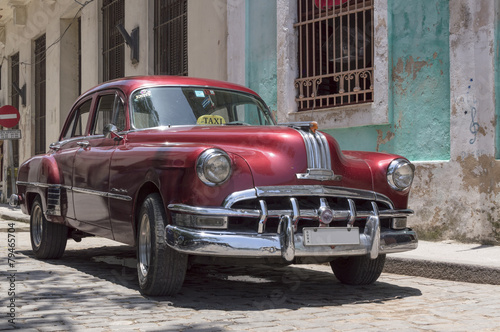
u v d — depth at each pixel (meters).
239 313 3.97
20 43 19.48
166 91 5.40
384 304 4.35
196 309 4.09
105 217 5.21
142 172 4.56
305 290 4.88
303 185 4.25
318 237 4.22
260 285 5.08
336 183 4.41
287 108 9.09
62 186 6.13
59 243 6.42
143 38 12.83
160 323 3.66
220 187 4.11
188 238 4.02
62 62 16.52
